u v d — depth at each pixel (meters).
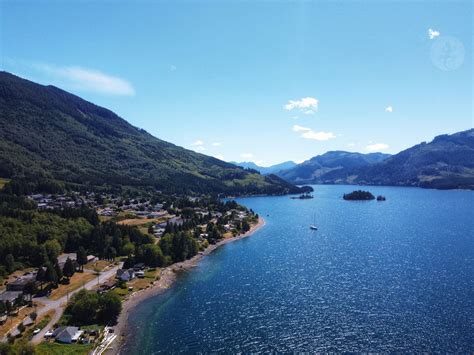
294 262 196.88
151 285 158.25
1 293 138.00
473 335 108.69
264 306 134.25
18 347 93.31
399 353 99.81
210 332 114.25
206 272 180.12
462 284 153.38
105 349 103.75
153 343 107.50
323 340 107.81
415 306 130.88
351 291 148.25
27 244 176.00
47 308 127.25
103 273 169.00
